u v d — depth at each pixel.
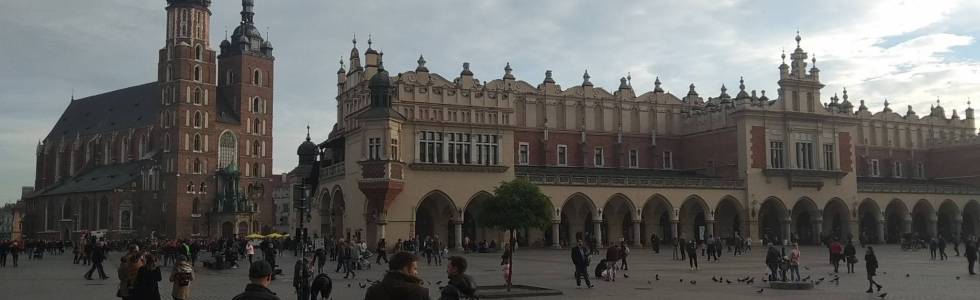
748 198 88.81
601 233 88.00
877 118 111.44
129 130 166.62
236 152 159.00
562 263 53.88
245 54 163.12
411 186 73.81
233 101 163.25
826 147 95.38
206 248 98.31
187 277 16.45
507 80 89.38
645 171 95.75
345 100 86.94
